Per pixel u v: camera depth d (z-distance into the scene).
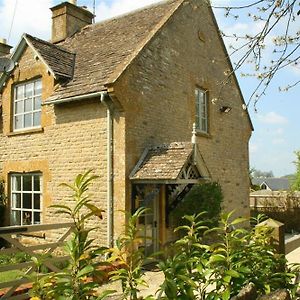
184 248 4.16
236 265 3.62
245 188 16.22
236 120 15.98
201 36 14.12
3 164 13.05
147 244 10.71
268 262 4.12
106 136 10.36
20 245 6.57
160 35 11.81
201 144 13.46
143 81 10.85
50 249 7.03
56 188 11.38
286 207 19.31
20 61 12.76
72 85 11.17
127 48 11.50
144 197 10.54
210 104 14.22
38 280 3.33
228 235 3.93
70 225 7.50
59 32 14.81
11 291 6.35
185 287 3.18
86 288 3.09
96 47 12.74
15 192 12.77
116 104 10.01
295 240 14.25
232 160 15.40
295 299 4.11
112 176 10.16
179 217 11.23
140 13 13.95
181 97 12.63
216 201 12.08
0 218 12.77
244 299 3.30
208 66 14.40
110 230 10.01
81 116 10.94
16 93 13.08
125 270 3.42
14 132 12.70
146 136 10.83
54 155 11.50
